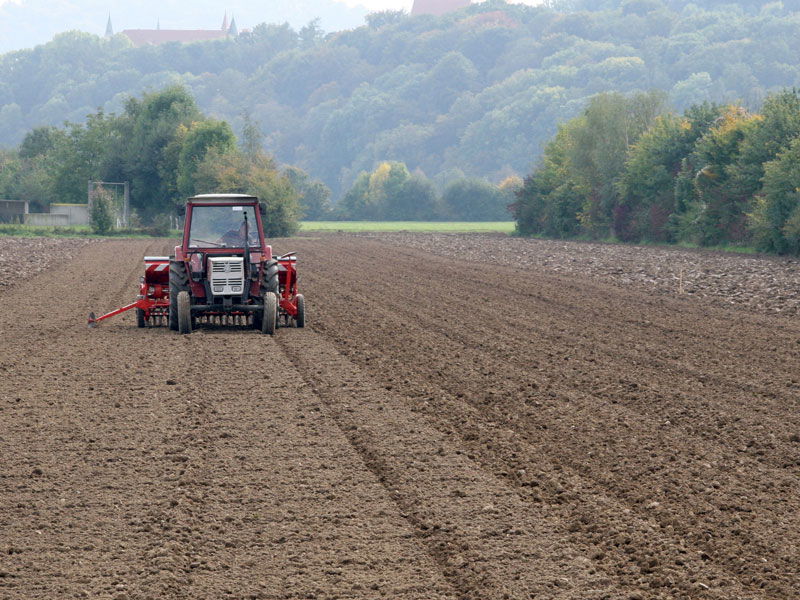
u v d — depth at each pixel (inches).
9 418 1691.7
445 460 1444.4
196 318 3065.9
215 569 1038.4
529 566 1045.2
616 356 2394.2
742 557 1070.4
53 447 1504.7
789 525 1168.2
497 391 1948.8
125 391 1925.4
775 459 1459.2
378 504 1246.9
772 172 7145.7
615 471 1395.2
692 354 2425.0
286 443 1535.4
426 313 3336.6
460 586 998.4
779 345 2586.1
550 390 1955.0
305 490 1301.7
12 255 6752.0
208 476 1360.7
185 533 1138.7
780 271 5378.9
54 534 1135.0
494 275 5191.9
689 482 1337.4
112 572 1024.9
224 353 2397.9
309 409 1775.3
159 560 1047.0
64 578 1009.5
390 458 1453.0
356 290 4254.4
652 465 1417.3
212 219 2817.4
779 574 1022.4
